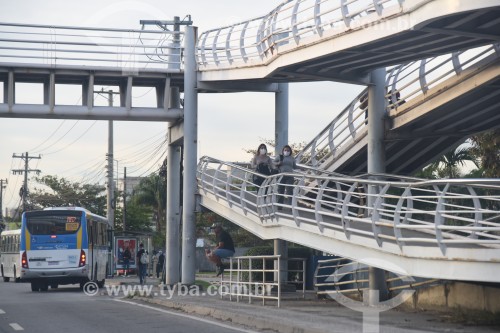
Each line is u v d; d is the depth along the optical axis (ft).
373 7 96.43
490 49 100.89
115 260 274.57
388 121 122.62
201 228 276.62
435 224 69.82
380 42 101.14
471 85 104.42
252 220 120.16
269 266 138.41
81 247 167.53
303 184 120.47
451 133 123.34
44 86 155.33
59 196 392.47
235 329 75.56
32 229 167.12
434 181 68.95
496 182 64.08
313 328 68.64
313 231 98.53
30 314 95.66
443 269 72.23
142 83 161.07
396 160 135.95
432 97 112.16
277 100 150.71
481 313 80.12
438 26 88.74
